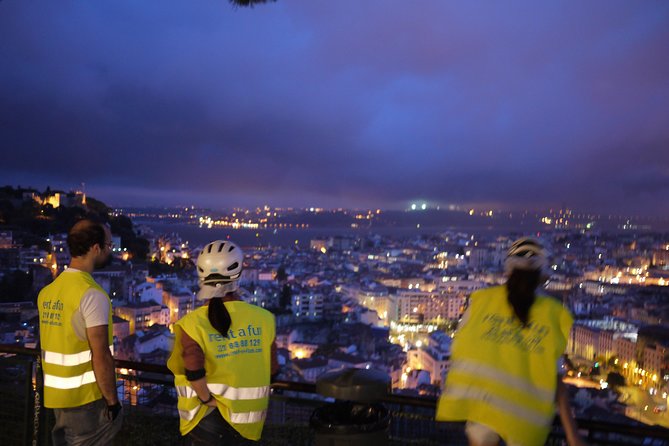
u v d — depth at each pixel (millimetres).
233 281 4203
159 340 82000
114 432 4895
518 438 3498
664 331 101625
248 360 4105
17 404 5949
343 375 4211
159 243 192250
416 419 5113
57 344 4660
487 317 3750
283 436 5699
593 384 93000
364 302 161500
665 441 4246
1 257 105812
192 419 4086
